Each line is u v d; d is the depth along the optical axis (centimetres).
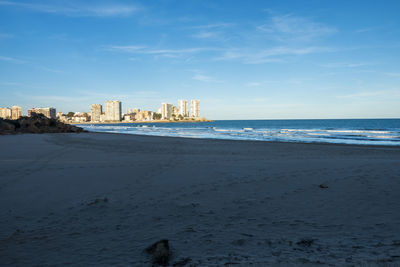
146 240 321
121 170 831
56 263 267
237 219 393
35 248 303
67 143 1914
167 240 296
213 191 568
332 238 318
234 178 702
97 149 1488
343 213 414
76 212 437
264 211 430
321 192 548
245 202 483
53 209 454
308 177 707
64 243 316
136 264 261
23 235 343
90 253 288
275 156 1195
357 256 269
